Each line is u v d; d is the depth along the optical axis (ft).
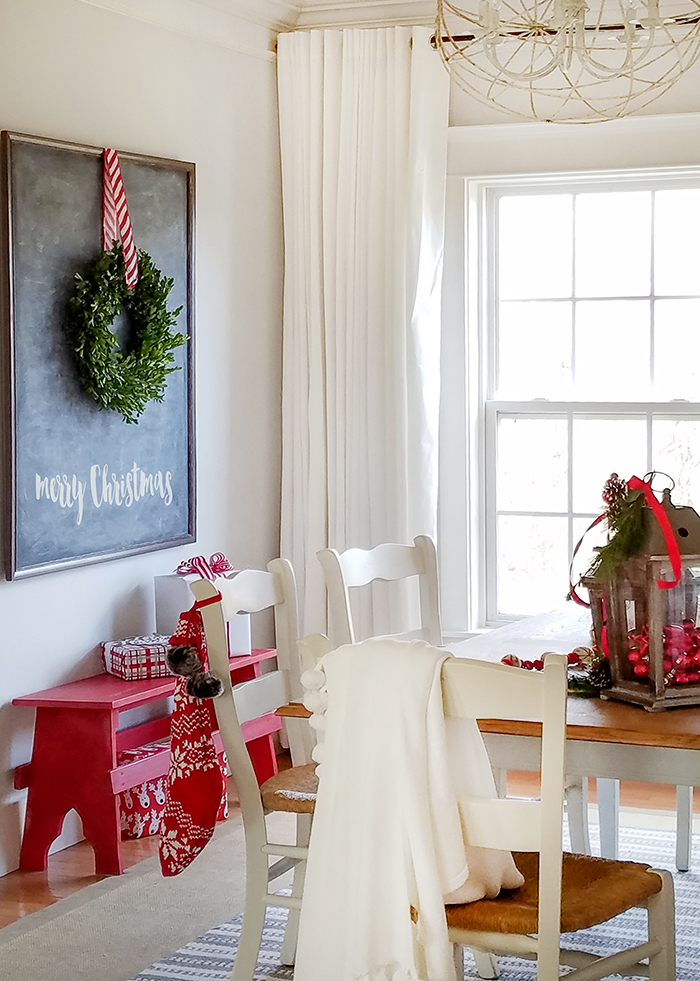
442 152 13.64
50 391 11.16
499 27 7.77
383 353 13.82
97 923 9.85
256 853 7.47
